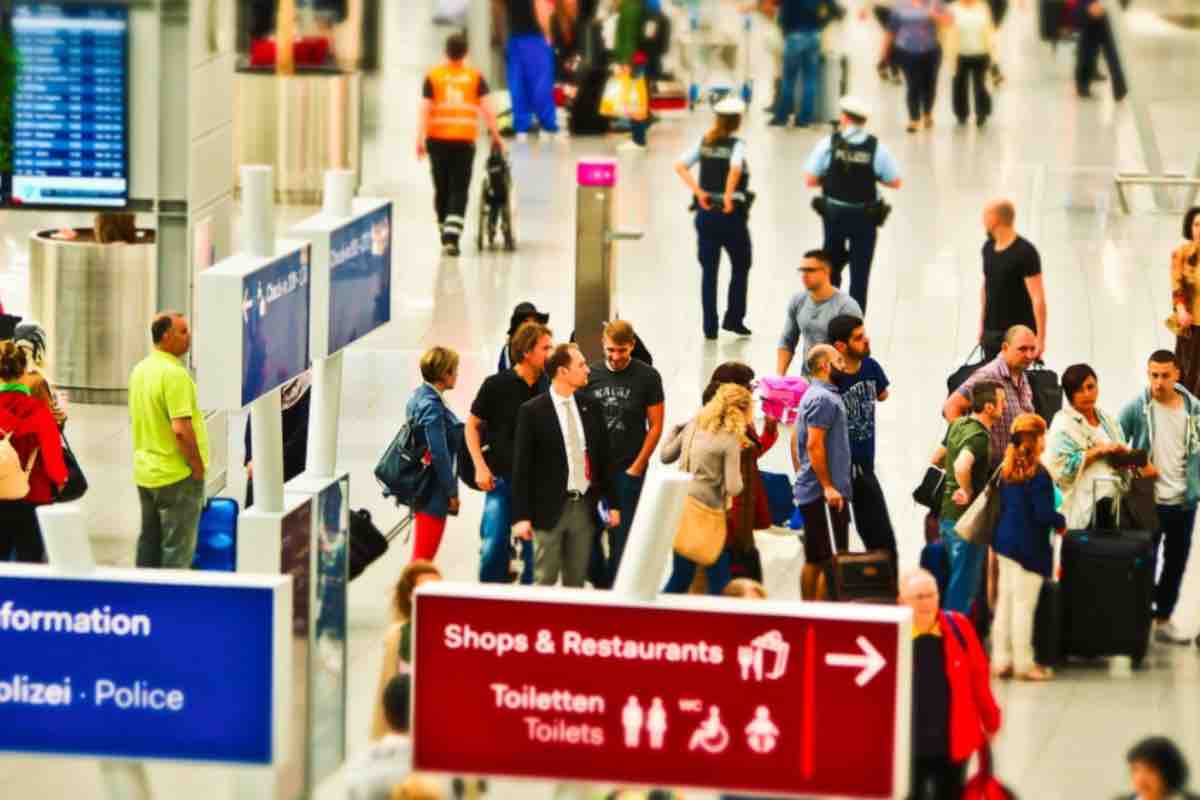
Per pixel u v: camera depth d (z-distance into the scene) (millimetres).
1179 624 36125
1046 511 34062
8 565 21719
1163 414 36000
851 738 20594
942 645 26766
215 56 44125
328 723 30547
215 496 42031
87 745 21812
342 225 31219
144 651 21672
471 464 36438
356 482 43594
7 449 35125
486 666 20938
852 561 34188
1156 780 23359
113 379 49469
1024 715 32844
